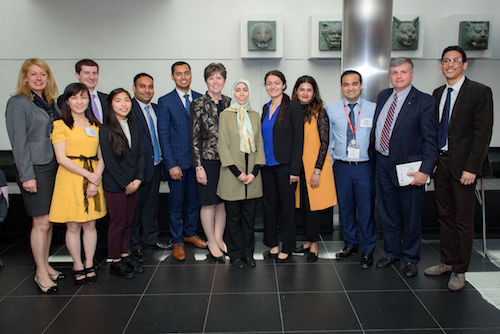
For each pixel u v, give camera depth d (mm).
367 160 3072
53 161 2703
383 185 2982
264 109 3150
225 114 2941
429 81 4660
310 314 2381
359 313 2387
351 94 2986
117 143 2764
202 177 3023
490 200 4008
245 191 2980
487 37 4305
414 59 4605
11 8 4406
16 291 2756
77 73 3107
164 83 4574
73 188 2664
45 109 2693
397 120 2787
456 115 2604
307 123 3062
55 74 4508
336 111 3094
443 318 2316
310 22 4391
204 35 4500
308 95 3068
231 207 3062
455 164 2617
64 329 2262
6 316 2414
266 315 2373
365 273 2973
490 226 4039
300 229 4059
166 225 4051
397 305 2477
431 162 2689
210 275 2975
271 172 3082
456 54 2570
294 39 4523
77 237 2801
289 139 2982
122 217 2896
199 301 2564
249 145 2898
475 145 2520
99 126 2844
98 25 4453
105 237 3590
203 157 3045
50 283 2754
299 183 3195
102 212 2846
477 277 2879
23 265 3230
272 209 3162
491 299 2537
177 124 3221
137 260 3246
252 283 2820
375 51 3584
